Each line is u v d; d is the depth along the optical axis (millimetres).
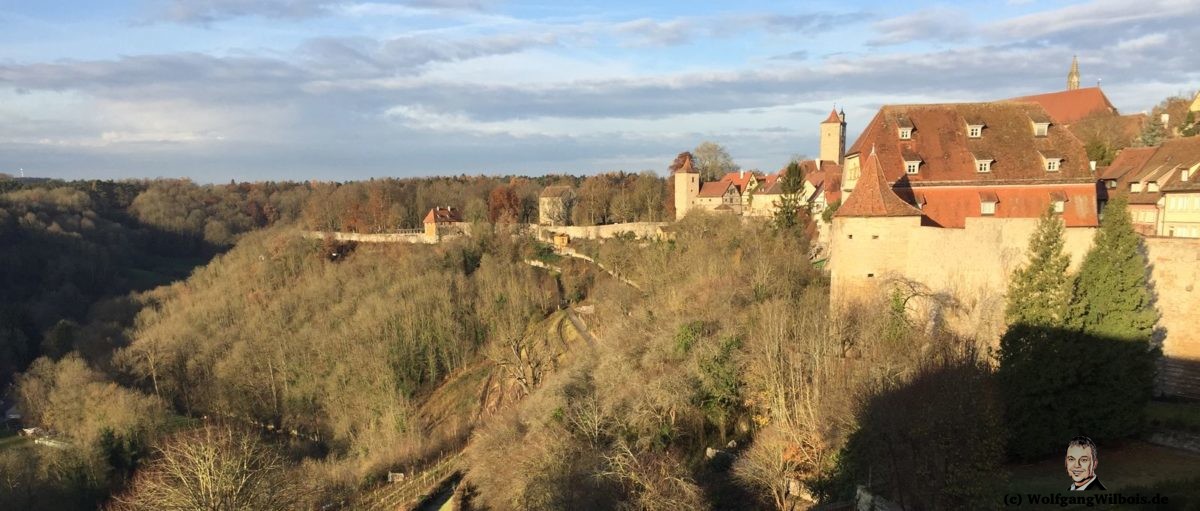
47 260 145375
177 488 44781
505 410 71688
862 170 52500
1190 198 64062
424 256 132375
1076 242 43938
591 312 98875
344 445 86625
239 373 102875
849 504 34219
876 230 50406
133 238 178000
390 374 91875
